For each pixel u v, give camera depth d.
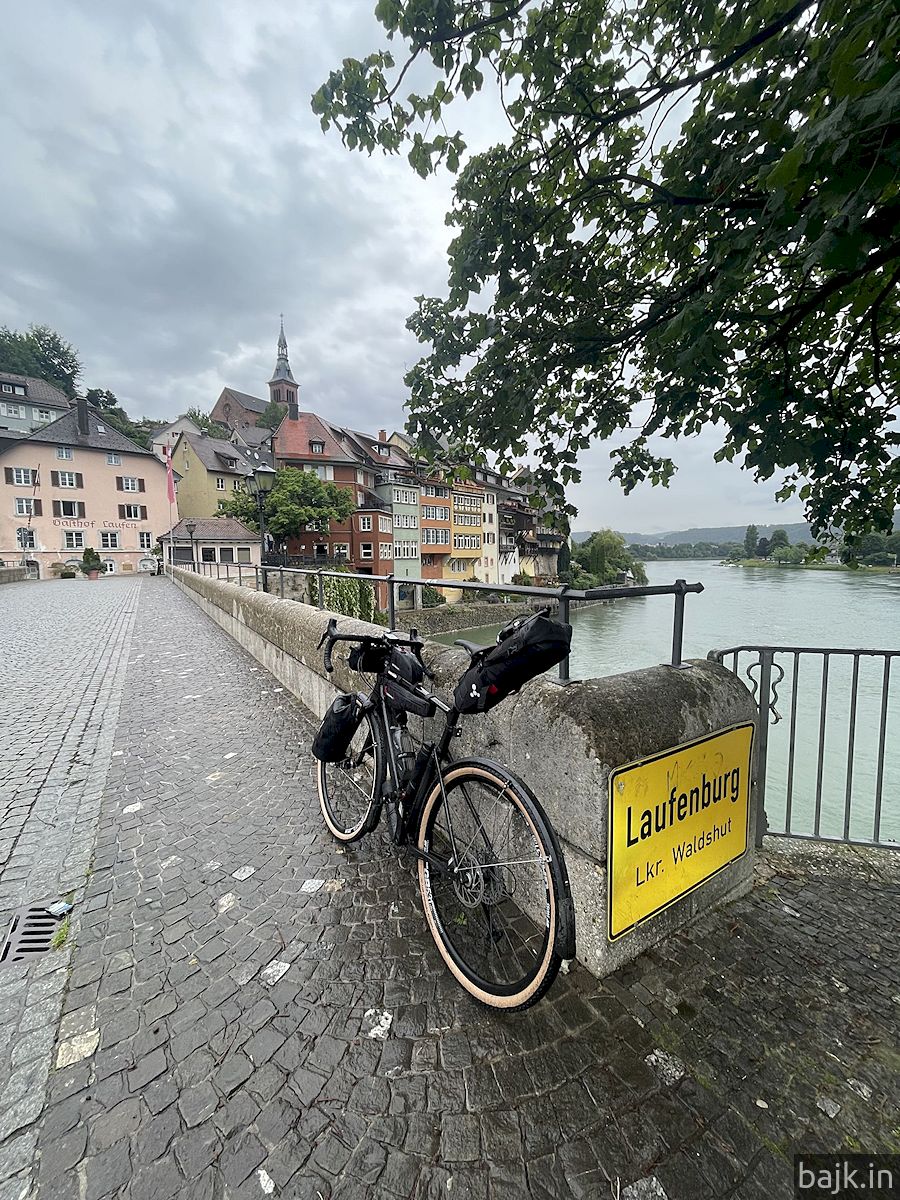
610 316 3.65
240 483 50.00
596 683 1.97
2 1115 1.37
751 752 2.23
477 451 4.07
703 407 3.63
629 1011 1.63
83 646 9.06
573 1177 1.20
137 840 2.77
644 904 1.84
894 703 13.45
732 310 2.97
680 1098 1.36
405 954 1.92
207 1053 1.54
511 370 3.65
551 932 1.49
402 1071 1.46
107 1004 1.73
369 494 48.53
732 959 1.84
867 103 1.36
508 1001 1.59
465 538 55.09
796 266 2.87
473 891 1.85
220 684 6.04
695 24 2.63
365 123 3.10
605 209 3.43
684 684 2.05
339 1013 1.67
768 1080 1.41
